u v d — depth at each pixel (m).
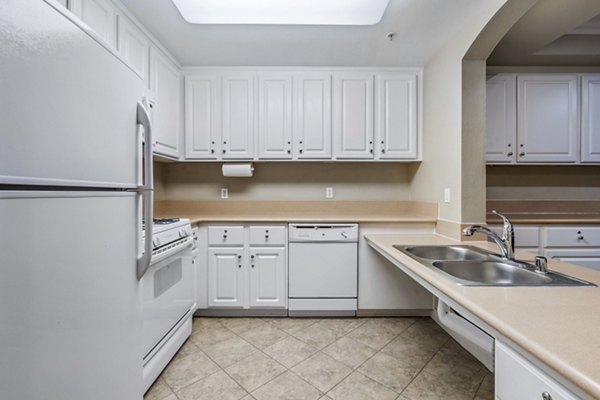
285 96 2.47
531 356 0.60
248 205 2.78
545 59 2.29
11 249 0.52
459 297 0.84
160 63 2.08
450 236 2.00
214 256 2.28
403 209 2.78
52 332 0.61
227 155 2.47
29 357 0.56
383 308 2.28
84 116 0.70
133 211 0.95
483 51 1.82
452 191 1.99
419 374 1.57
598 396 0.44
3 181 0.50
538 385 0.58
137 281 0.98
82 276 0.70
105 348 0.80
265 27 1.85
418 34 1.94
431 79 2.32
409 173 2.79
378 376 1.56
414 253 1.71
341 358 1.72
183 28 1.87
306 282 2.27
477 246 1.69
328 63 2.41
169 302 1.62
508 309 0.74
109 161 0.81
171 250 1.57
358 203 2.79
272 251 2.28
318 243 2.27
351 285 2.27
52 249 0.61
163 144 2.13
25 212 0.55
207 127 2.46
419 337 1.97
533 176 2.71
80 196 0.70
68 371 0.66
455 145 1.96
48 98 0.59
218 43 2.07
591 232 2.18
